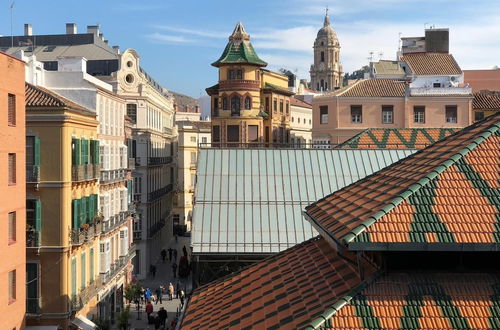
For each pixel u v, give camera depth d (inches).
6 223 1293.1
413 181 649.0
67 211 1568.7
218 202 1455.5
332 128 2827.3
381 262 605.9
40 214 1551.4
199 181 1518.2
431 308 565.0
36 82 1813.5
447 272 601.0
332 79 6884.8
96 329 1670.8
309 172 1573.6
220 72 2874.0
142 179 2844.5
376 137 2094.0
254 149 1638.8
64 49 3540.8
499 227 580.7
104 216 1967.3
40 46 3609.7
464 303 568.7
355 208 676.1
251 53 2883.9
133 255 2500.0
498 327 546.3
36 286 1551.4
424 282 588.7
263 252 1328.7
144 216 2829.7
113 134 2190.0
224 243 1344.7
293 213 1437.0
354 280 642.2
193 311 834.8
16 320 1346.0
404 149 1681.8
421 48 3690.9
